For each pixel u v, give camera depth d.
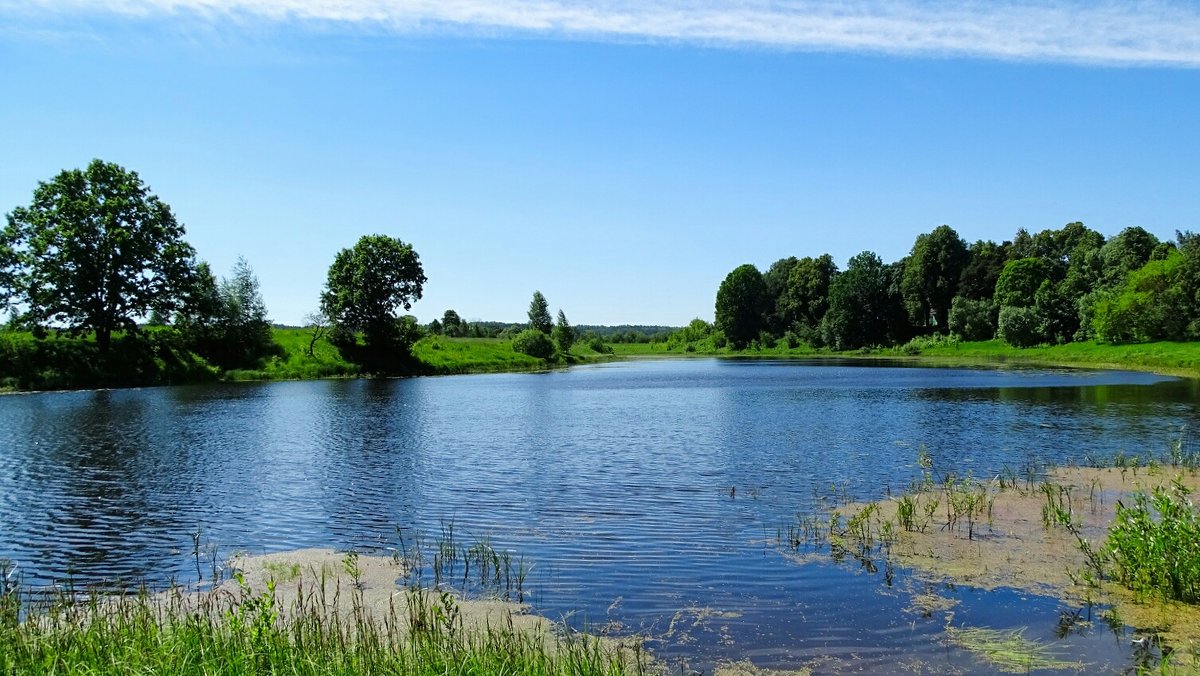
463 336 153.38
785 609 12.62
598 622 12.22
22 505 21.03
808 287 166.25
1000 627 11.66
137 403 50.56
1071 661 10.45
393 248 92.31
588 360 154.50
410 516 19.50
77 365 63.41
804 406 46.41
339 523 18.94
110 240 64.94
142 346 69.88
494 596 13.52
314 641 10.35
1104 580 13.65
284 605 13.12
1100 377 66.50
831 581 13.97
